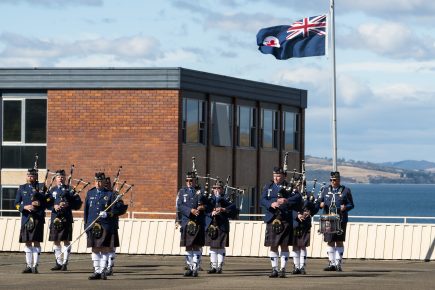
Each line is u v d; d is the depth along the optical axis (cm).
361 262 5584
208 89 7850
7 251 6278
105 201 4475
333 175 4881
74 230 6181
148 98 7419
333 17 5988
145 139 7419
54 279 4344
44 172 7600
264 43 6294
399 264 5428
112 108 7462
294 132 9475
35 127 7638
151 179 7412
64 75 7519
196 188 4678
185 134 7575
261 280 4300
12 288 3888
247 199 8581
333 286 3984
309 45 6241
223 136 8162
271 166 8988
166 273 4769
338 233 4831
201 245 4606
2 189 7706
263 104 8844
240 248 5972
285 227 4472
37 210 4709
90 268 5062
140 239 6141
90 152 7481
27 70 7569
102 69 7456
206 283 4131
